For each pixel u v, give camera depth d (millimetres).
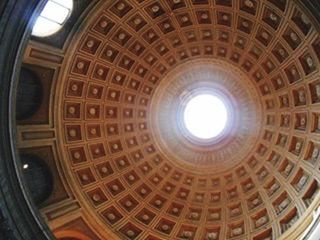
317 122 23594
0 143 15984
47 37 21188
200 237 26156
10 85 15891
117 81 25688
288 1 20125
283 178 25125
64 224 23016
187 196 27469
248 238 24969
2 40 15398
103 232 24438
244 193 26766
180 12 23984
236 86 27094
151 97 27172
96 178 25406
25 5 15742
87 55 23625
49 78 22562
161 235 26125
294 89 24422
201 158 28031
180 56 26406
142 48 25250
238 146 27641
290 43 22922
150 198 26953
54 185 23312
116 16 23078
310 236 19016
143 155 27469
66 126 24234
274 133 26156
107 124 26125
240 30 24312
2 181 16016
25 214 16578
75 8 21719
